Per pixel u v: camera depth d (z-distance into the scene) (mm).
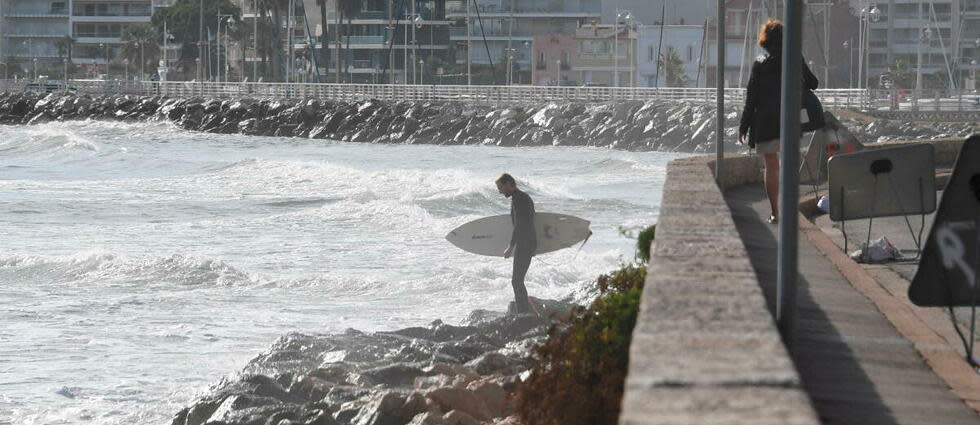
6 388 41344
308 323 54500
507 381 32969
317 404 32812
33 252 82062
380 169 180875
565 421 16484
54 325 53844
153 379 42812
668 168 31391
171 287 65562
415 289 62188
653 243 13992
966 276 15977
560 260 67938
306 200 120500
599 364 16562
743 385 7531
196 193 130750
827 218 36844
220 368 44750
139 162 184250
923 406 12836
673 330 9117
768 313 9719
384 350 41469
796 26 14711
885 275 24359
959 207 15945
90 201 117750
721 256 12805
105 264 70000
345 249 81812
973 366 15172
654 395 7332
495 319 44094
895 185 27156
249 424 31797
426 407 30422
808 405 7102
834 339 16500
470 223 50281
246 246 85062
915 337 16688
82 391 41125
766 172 29625
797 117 14875
